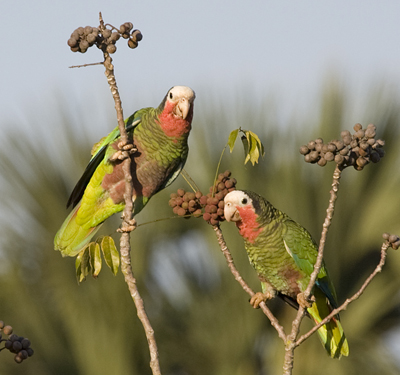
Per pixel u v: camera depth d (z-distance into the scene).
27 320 10.33
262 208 9.68
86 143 11.01
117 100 7.80
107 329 10.31
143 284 10.82
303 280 9.87
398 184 10.99
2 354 10.49
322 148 6.88
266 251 9.79
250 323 10.82
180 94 9.27
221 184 8.10
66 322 10.43
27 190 10.66
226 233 11.00
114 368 10.13
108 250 7.43
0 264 10.62
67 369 10.23
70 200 10.01
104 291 10.45
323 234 7.27
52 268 10.66
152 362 7.09
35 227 10.72
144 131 9.52
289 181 10.91
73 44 7.42
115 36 7.46
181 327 10.94
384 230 10.91
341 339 9.98
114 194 9.73
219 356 10.94
